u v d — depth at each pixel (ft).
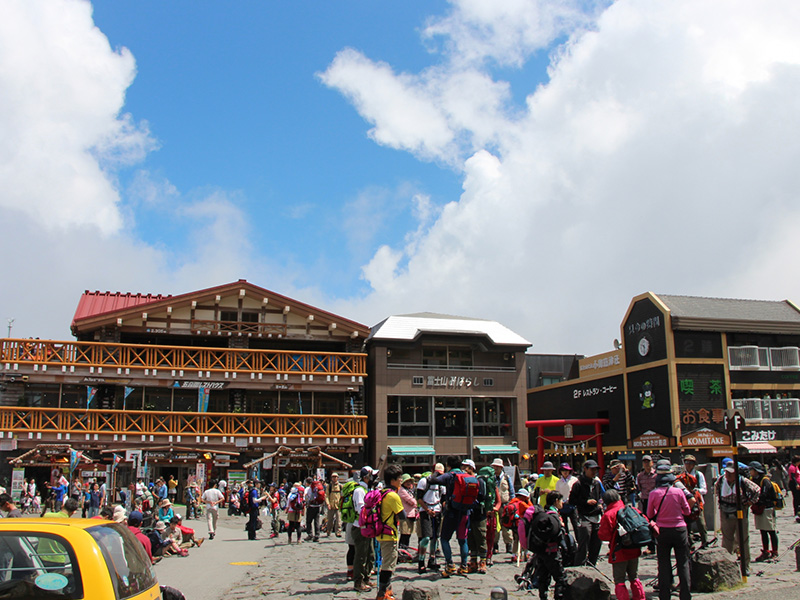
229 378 124.57
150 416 119.55
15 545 18.83
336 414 132.57
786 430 120.26
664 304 122.01
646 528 29.99
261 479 121.90
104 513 41.32
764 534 44.16
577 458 141.08
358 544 37.96
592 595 31.40
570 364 179.52
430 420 138.21
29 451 105.70
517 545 48.06
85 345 119.34
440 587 37.60
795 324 125.90
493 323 154.10
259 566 51.19
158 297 144.66
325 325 135.54
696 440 115.14
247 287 131.23
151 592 21.07
